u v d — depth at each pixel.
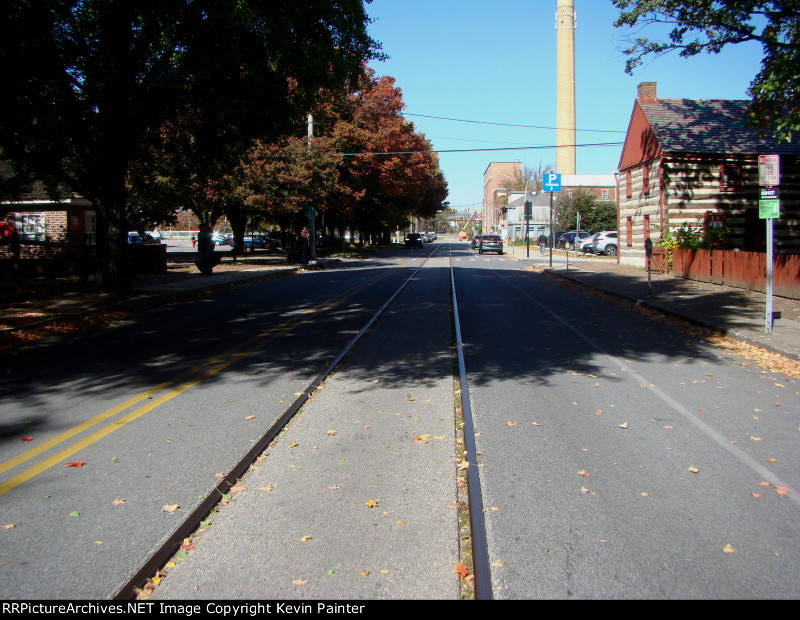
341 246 56.66
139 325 13.05
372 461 5.34
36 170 15.70
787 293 16.34
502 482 4.92
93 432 6.06
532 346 10.81
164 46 13.55
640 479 5.00
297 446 5.72
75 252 21.27
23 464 5.24
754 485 4.88
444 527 4.16
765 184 11.44
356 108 44.69
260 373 8.60
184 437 5.91
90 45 13.55
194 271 27.62
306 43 14.21
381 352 10.20
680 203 25.22
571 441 5.89
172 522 4.20
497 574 3.59
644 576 3.58
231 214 42.22
